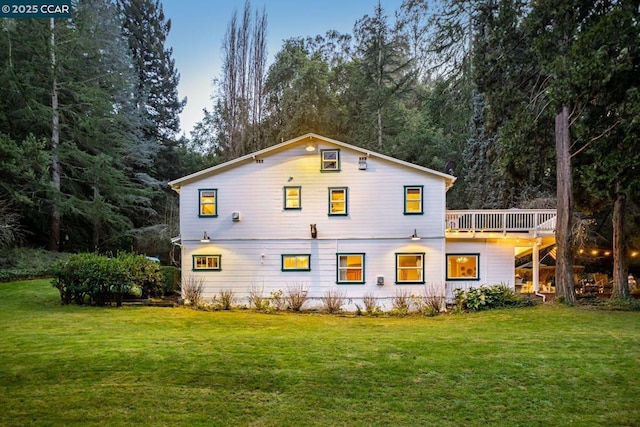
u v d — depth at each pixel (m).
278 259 16.30
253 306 15.95
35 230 24.36
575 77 13.02
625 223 19.64
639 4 12.48
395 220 16.16
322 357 7.55
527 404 5.55
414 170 16.20
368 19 33.22
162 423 4.80
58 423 4.74
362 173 16.31
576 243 20.08
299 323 12.37
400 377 6.49
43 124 22.50
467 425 4.93
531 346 8.63
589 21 13.71
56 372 6.43
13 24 22.09
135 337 9.16
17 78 21.00
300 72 33.09
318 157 16.41
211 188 16.56
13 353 7.48
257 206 16.45
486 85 16.66
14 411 5.04
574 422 5.04
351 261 16.23
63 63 23.77
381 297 15.98
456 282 16.77
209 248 16.45
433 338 9.53
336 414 5.16
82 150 25.50
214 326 11.40
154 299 16.34
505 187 22.92
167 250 28.50
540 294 16.92
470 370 6.87
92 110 24.88
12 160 19.36
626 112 12.38
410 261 16.11
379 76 31.64
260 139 34.31
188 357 7.34
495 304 15.40
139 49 39.31
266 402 5.48
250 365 6.94
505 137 16.09
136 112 30.56
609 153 13.24
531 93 16.33
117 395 5.58
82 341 8.56
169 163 36.19
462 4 24.83
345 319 13.58
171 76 41.56
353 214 16.25
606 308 14.03
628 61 12.20
